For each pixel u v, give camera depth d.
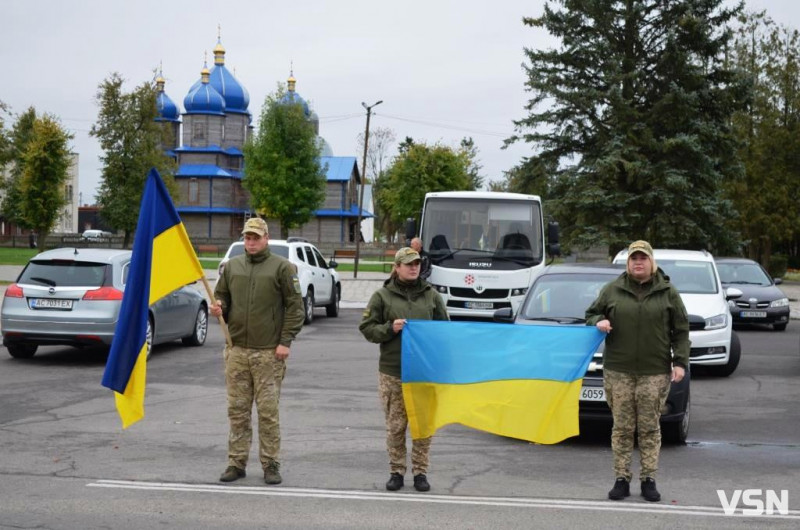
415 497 6.96
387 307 7.28
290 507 6.60
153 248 7.33
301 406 11.30
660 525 6.26
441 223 20.11
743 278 24.56
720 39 38.88
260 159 74.75
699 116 38.44
